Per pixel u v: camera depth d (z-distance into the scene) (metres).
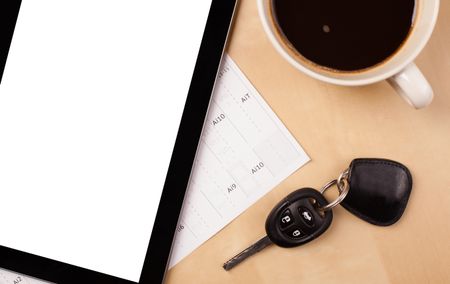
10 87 0.56
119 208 0.56
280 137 0.57
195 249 0.58
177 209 0.56
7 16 0.55
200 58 0.54
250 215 0.58
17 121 0.56
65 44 0.55
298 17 0.51
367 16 0.50
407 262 0.58
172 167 0.55
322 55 0.50
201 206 0.58
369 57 0.50
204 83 0.54
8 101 0.56
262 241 0.57
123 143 0.56
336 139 0.57
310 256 0.58
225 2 0.54
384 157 0.57
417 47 0.46
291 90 0.57
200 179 0.57
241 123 0.57
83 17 0.55
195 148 0.55
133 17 0.54
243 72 0.56
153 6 0.54
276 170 0.57
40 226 0.57
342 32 0.51
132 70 0.55
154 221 0.56
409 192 0.56
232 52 0.56
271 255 0.58
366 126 0.57
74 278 0.56
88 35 0.55
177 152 0.55
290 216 0.55
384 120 0.57
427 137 0.56
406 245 0.58
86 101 0.56
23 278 0.59
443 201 0.57
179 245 0.58
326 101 0.57
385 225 0.57
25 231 0.57
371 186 0.56
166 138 0.55
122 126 0.56
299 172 0.57
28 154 0.56
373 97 0.57
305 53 0.50
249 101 0.57
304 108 0.57
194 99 0.55
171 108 0.55
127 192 0.56
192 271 0.58
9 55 0.55
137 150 0.56
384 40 0.50
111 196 0.56
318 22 0.51
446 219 0.57
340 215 0.58
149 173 0.56
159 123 0.55
